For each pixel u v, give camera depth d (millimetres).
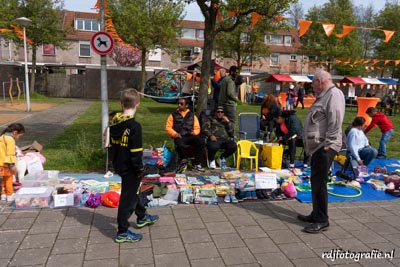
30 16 23406
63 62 35000
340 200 5297
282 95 23844
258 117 8375
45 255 3455
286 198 5270
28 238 3803
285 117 7367
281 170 6473
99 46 6672
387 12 26703
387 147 9820
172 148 7664
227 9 7434
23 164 5539
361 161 6414
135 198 3764
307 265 3391
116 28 22609
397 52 26031
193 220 4379
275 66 40594
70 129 10875
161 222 4293
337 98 4023
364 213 4781
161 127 11703
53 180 5305
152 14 23531
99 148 7426
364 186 6031
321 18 31594
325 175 4121
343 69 33438
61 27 26016
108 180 5852
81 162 6641
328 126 4043
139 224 4086
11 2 22812
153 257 3459
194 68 18156
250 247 3715
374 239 3990
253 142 7617
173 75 17156
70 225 4145
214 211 4699
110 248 3619
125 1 22984
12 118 13438
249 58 29109
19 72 29047
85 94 30266
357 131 6816
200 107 8016
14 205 4719
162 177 5340
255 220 4434
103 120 6867
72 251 3543
